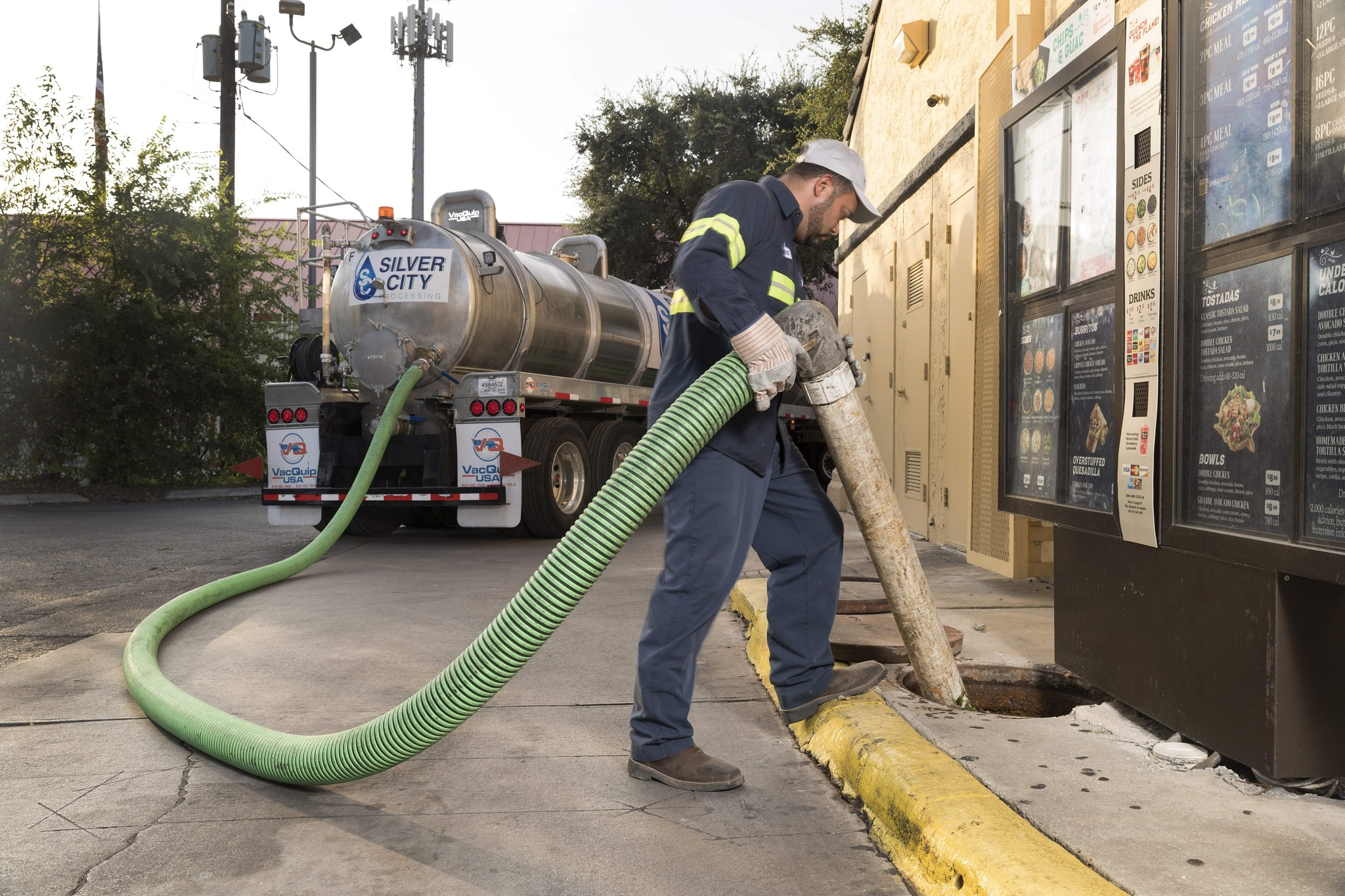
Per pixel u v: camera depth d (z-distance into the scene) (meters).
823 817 2.59
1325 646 2.35
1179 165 2.66
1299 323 2.24
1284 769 2.35
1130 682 2.96
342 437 8.98
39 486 15.29
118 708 3.68
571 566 2.47
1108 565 3.10
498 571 7.26
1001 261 3.96
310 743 2.77
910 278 8.54
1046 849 1.99
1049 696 3.65
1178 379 2.67
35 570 7.36
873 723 2.87
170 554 8.39
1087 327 3.28
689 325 2.82
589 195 27.86
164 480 15.64
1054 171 3.53
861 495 3.02
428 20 29.45
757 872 2.27
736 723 3.42
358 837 2.47
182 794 2.79
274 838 2.47
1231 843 2.06
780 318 2.79
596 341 10.41
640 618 5.22
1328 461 2.17
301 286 17.36
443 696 2.51
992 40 6.31
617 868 2.29
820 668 3.17
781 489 3.04
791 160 22.62
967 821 2.13
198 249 15.75
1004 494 3.96
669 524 2.80
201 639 4.82
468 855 2.36
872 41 10.16
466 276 8.54
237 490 16.52
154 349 15.23
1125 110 2.92
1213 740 2.55
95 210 14.78
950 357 7.30
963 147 6.87
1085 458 3.28
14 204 14.70
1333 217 2.15
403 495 8.47
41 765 3.04
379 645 4.62
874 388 9.99
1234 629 2.48
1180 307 2.67
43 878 2.24
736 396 2.58
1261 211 2.39
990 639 4.02
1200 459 2.63
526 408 9.17
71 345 14.95
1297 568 2.21
